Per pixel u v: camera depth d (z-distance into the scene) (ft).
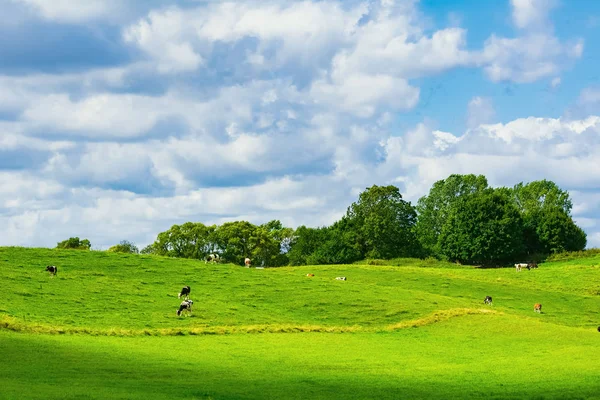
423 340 196.03
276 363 153.07
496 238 516.73
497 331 208.95
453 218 557.33
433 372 145.28
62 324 186.29
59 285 238.27
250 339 187.11
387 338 198.49
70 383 114.83
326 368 148.97
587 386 125.39
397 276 343.67
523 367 151.23
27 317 188.96
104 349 156.35
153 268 290.15
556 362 157.38
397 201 571.28
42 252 299.38
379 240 541.34
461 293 301.84
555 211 581.94
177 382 122.52
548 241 563.89
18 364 130.82
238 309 229.04
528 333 205.57
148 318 205.36
